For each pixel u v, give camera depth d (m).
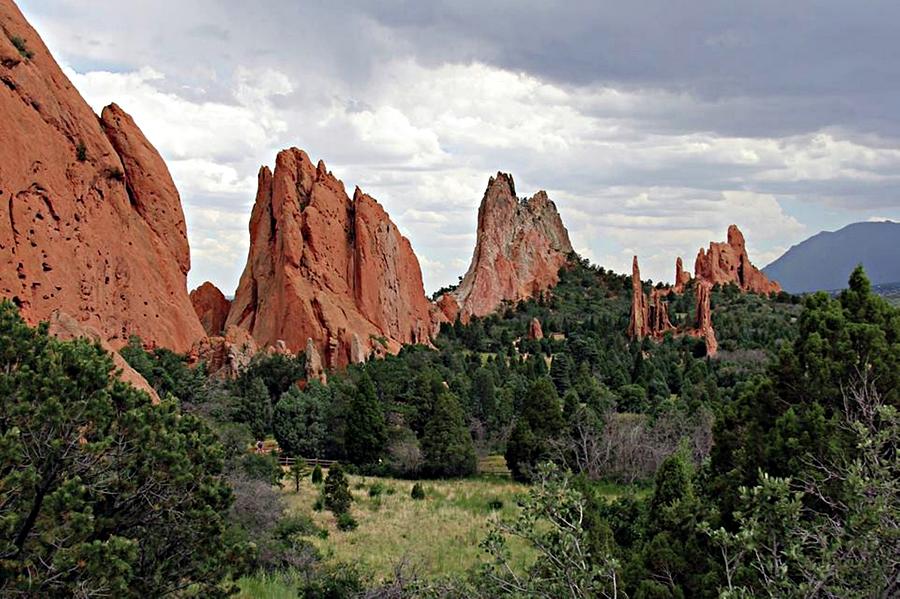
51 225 80.56
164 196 104.81
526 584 14.92
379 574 36.00
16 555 16.72
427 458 75.06
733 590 12.20
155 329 94.88
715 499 25.28
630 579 22.91
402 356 123.50
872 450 13.05
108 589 16.73
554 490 15.38
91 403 18.64
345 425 80.69
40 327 20.61
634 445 68.56
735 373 112.56
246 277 134.25
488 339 164.38
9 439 16.34
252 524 36.88
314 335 121.56
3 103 78.00
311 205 134.50
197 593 20.31
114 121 103.56
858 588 11.52
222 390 85.69
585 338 145.00
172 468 19.33
